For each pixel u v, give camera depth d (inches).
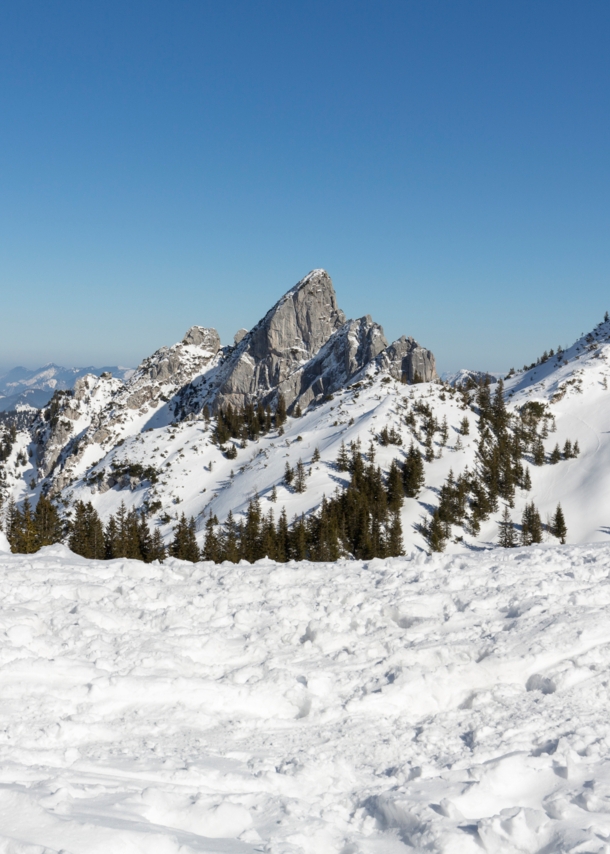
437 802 256.8
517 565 612.7
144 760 287.4
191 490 5915.4
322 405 7052.2
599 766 280.7
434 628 464.4
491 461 4648.1
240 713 350.0
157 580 602.5
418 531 3887.8
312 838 232.1
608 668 384.5
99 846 205.5
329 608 511.8
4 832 209.0
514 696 362.9
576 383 6737.2
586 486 4566.9
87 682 361.7
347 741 317.4
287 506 4362.7
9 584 561.3
